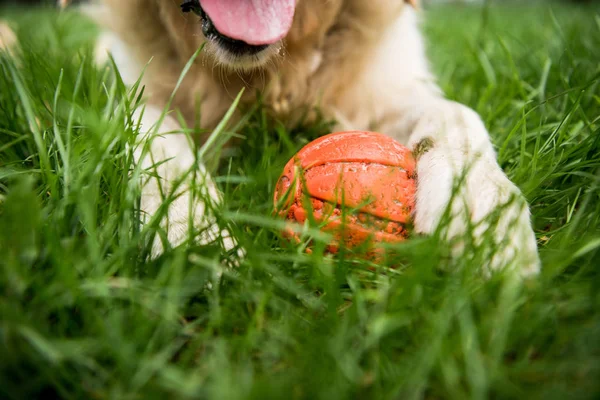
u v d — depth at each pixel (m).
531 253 0.34
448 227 0.34
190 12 0.50
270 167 0.42
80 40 0.92
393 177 0.36
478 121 0.44
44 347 0.28
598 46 0.68
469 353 0.28
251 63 0.46
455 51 0.90
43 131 0.44
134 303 0.31
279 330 0.31
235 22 0.45
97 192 0.37
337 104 0.53
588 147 0.43
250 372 0.28
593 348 0.29
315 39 0.51
